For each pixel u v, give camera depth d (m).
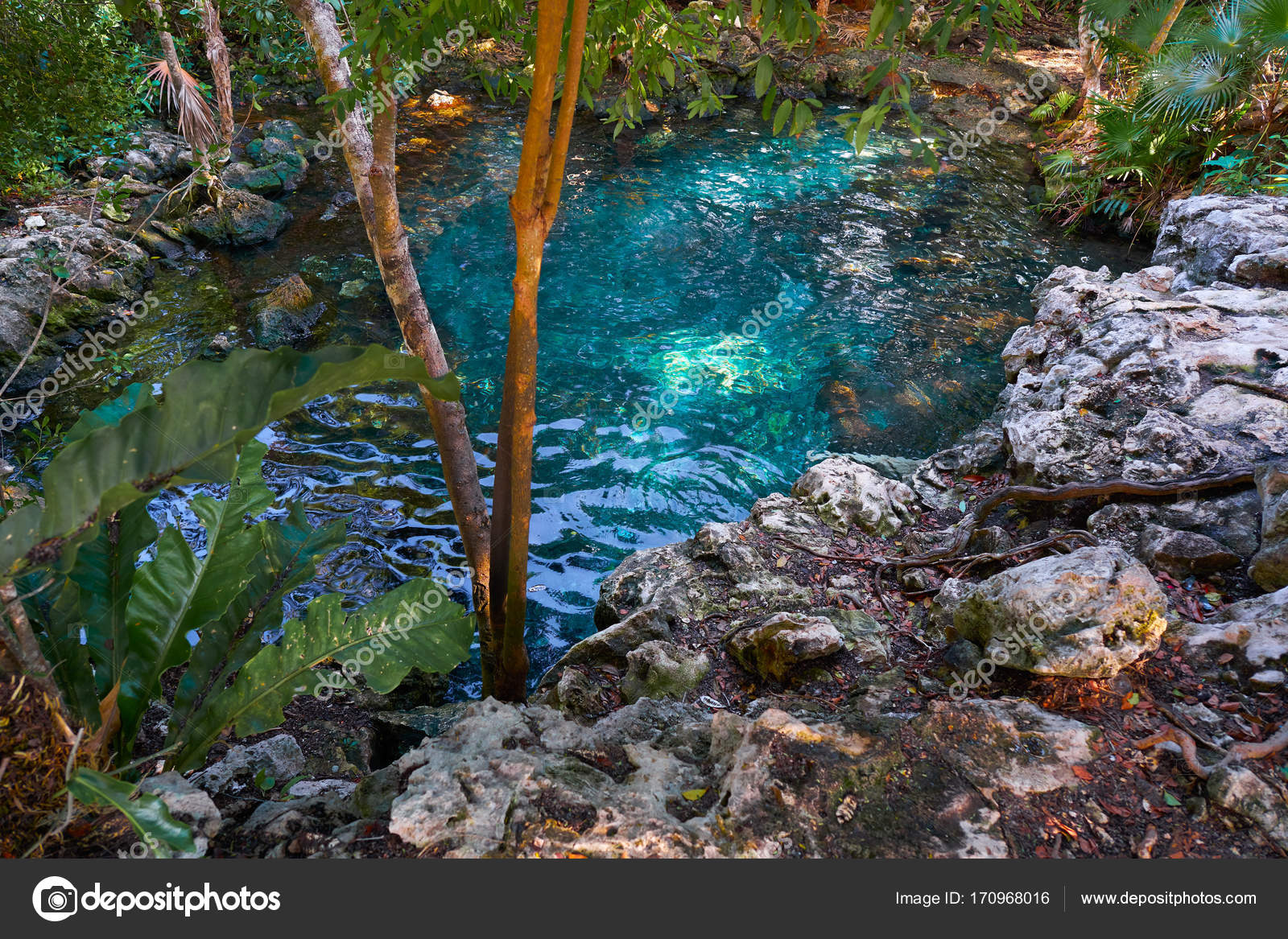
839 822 2.36
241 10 4.21
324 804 2.51
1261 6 8.66
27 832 2.19
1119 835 2.36
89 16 7.59
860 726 2.71
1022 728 2.71
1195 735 2.69
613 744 2.83
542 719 2.87
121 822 2.28
